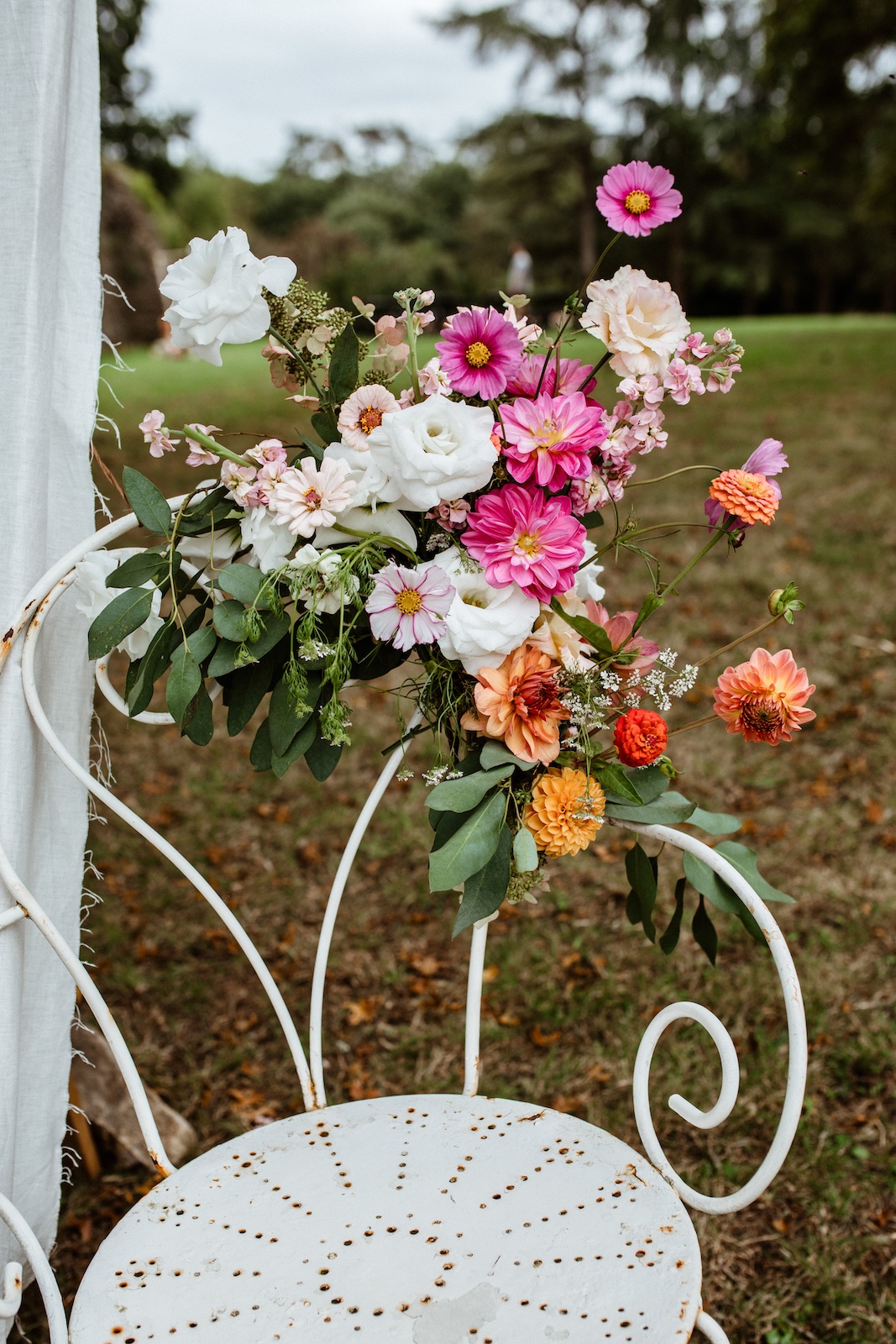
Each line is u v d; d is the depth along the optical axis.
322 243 33.53
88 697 1.36
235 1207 1.12
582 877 3.03
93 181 1.30
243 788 3.60
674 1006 1.17
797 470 7.15
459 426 1.07
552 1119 1.26
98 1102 2.03
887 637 4.49
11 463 1.20
